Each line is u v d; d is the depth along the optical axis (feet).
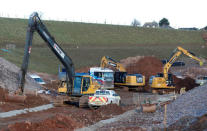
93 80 165.48
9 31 539.29
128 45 615.57
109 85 249.34
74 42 575.79
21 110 129.39
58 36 589.32
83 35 635.66
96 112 128.06
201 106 110.52
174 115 110.52
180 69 409.69
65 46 535.19
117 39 646.74
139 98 189.88
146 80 320.50
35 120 109.70
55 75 318.45
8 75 182.91
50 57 414.62
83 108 151.84
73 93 159.53
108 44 602.85
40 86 215.92
